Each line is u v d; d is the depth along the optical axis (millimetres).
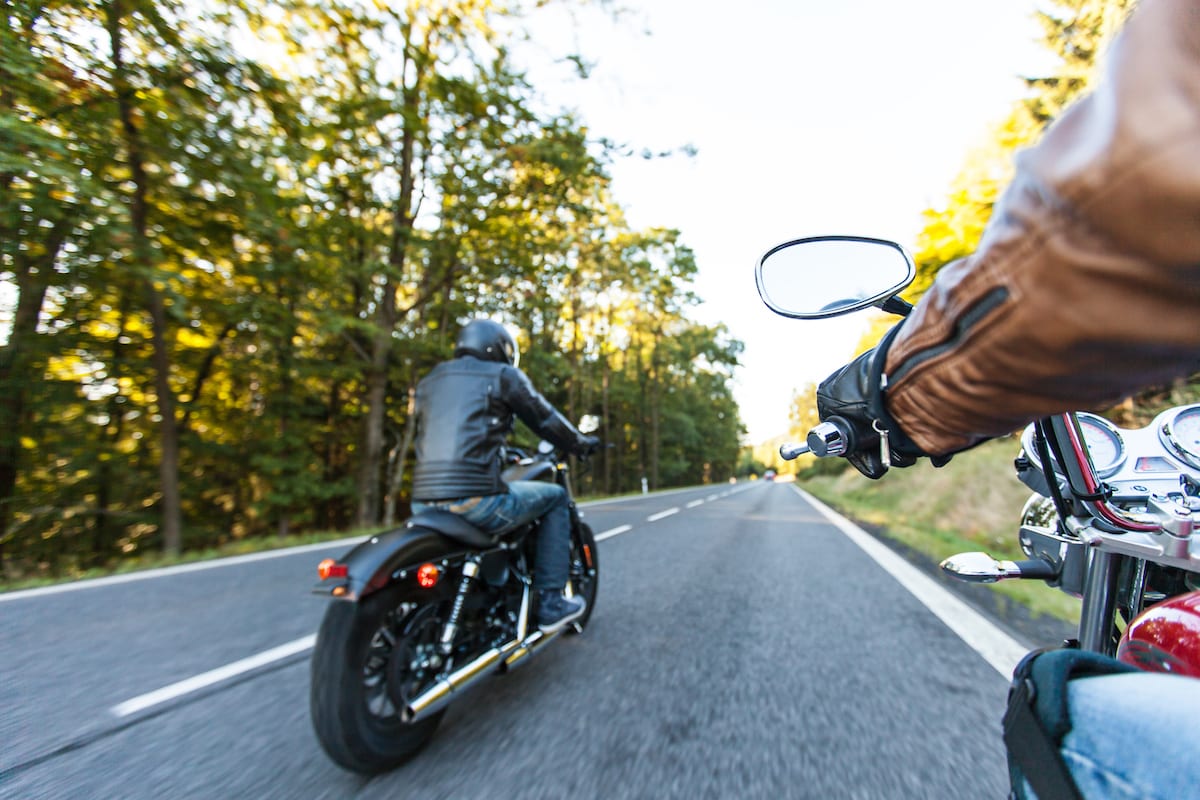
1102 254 412
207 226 9859
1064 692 604
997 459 11156
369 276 12922
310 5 9414
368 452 13898
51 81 7043
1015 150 529
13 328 9344
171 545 10102
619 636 3785
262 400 14766
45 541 11789
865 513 13820
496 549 2764
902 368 714
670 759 2262
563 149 12156
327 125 10984
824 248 998
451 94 11805
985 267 542
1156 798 458
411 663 2363
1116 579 1363
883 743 2375
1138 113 372
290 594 4914
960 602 4648
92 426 11461
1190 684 535
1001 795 2020
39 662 3309
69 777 2146
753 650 3500
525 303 16391
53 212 7074
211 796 2031
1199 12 373
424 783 2113
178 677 3104
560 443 3135
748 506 17297
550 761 2258
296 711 2703
